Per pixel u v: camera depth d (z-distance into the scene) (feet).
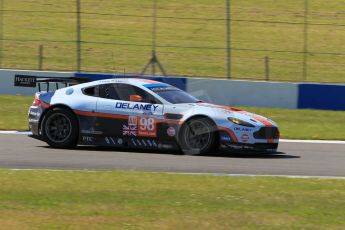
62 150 118.83
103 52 256.52
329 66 251.80
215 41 274.57
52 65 239.71
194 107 116.16
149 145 117.39
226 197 77.15
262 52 263.49
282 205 73.72
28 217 65.51
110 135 119.14
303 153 125.39
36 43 265.34
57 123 121.60
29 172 91.66
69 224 63.05
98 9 308.19
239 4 317.63
